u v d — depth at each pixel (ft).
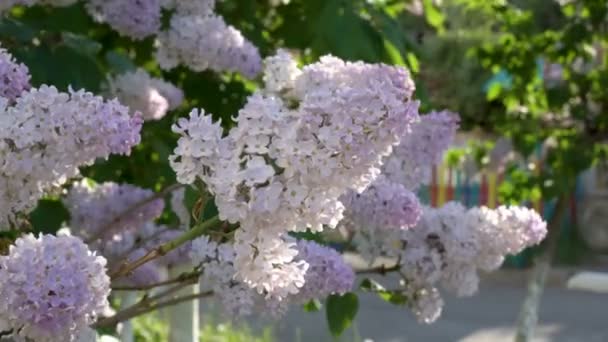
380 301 37.73
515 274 44.98
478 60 19.86
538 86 20.11
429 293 9.48
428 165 9.10
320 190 5.43
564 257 47.55
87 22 10.53
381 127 5.32
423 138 8.93
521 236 9.02
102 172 10.50
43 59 9.53
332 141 5.25
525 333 19.69
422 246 9.32
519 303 39.68
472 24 24.70
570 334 34.63
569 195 20.24
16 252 5.73
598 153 20.53
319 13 10.59
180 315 13.84
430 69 23.54
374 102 5.28
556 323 36.32
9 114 5.89
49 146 5.93
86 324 5.75
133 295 12.67
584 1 18.99
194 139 5.50
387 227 8.44
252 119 5.35
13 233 7.14
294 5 11.08
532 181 20.11
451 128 8.94
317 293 8.01
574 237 48.52
